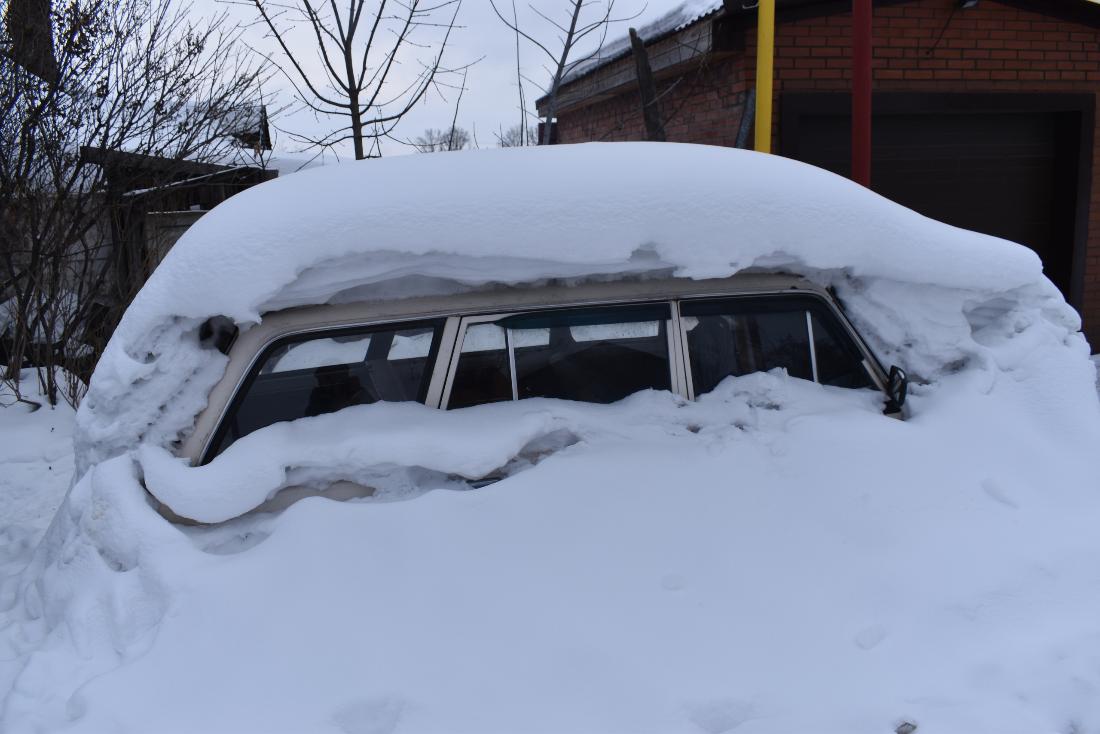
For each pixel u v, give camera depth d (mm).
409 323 3256
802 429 3361
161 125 7621
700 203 3305
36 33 7008
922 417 3576
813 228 3438
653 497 3061
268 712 2385
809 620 2760
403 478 3131
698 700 2486
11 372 6824
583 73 10836
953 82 8547
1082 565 3023
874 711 2502
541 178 3270
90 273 7598
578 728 2395
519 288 3354
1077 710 2533
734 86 8062
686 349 3516
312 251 3029
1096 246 9258
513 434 3131
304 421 3172
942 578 2928
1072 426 3633
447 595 2699
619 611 2711
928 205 8969
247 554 2824
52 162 7051
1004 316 3957
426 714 2400
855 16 5922
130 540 2893
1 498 5305
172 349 3094
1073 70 8820
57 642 2814
